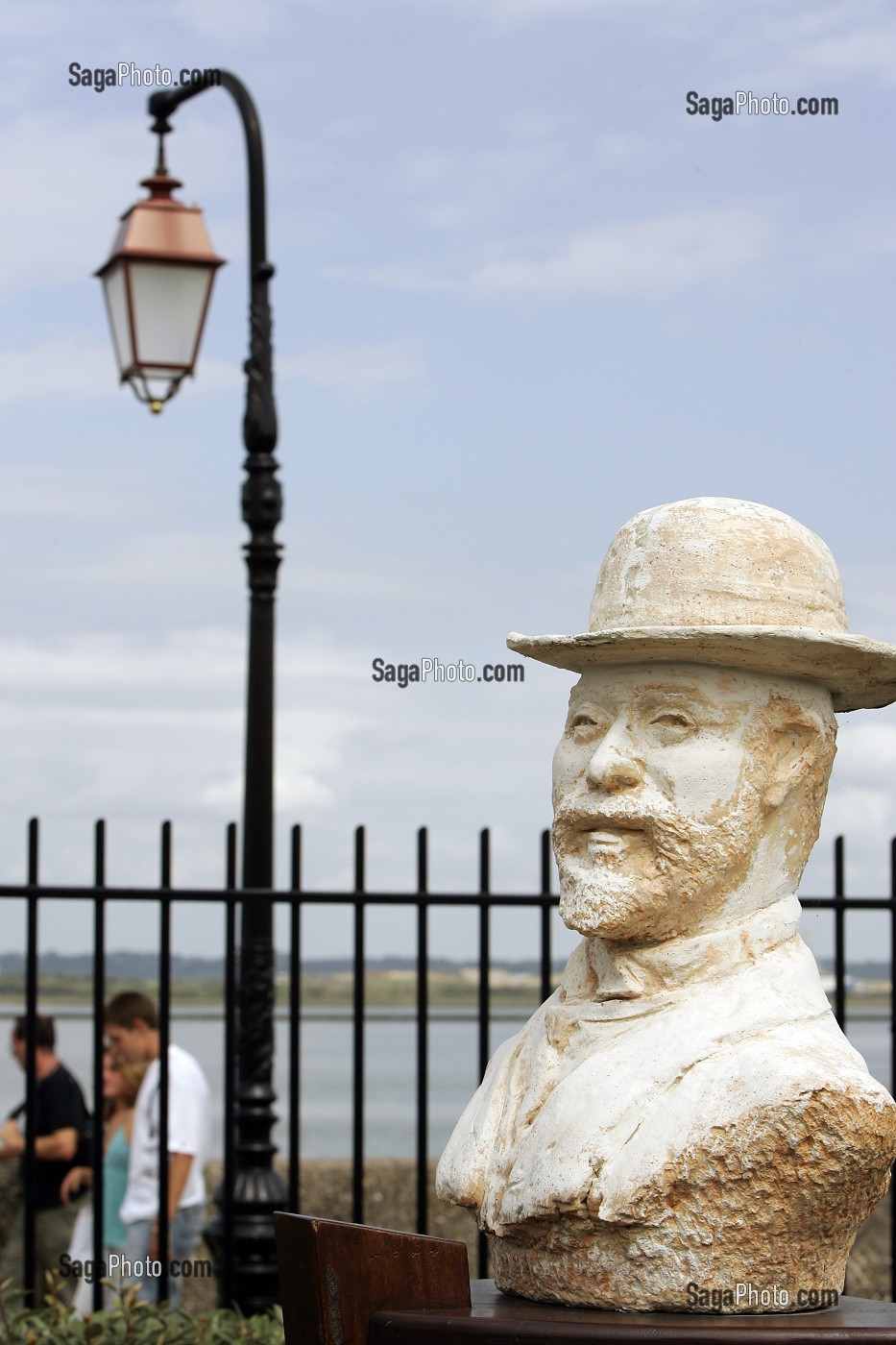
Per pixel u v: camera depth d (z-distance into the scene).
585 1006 3.68
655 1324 3.20
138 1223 6.67
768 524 3.72
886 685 3.81
